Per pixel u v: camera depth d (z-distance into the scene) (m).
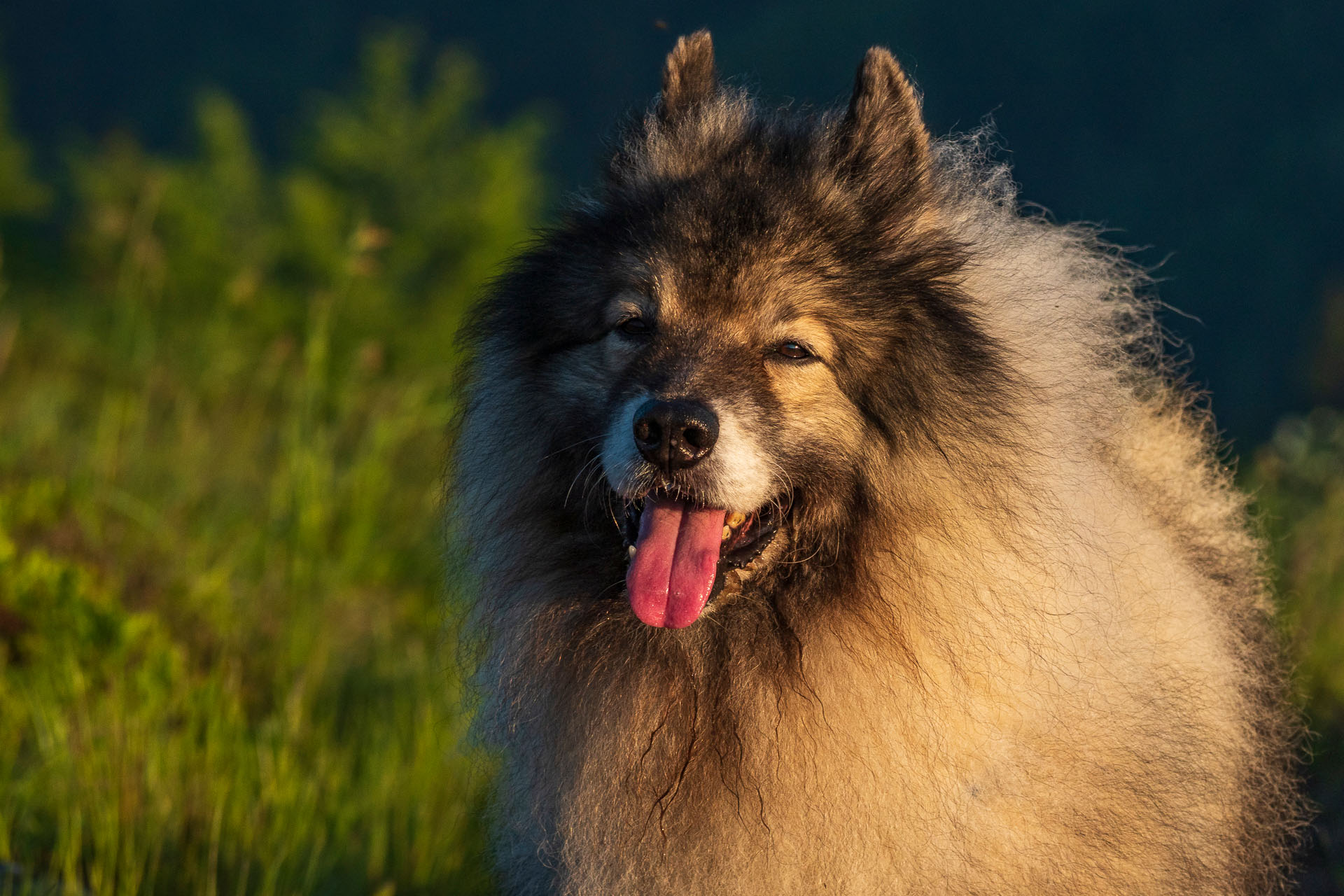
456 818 10.30
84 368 22.05
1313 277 126.69
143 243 21.23
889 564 6.87
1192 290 125.81
